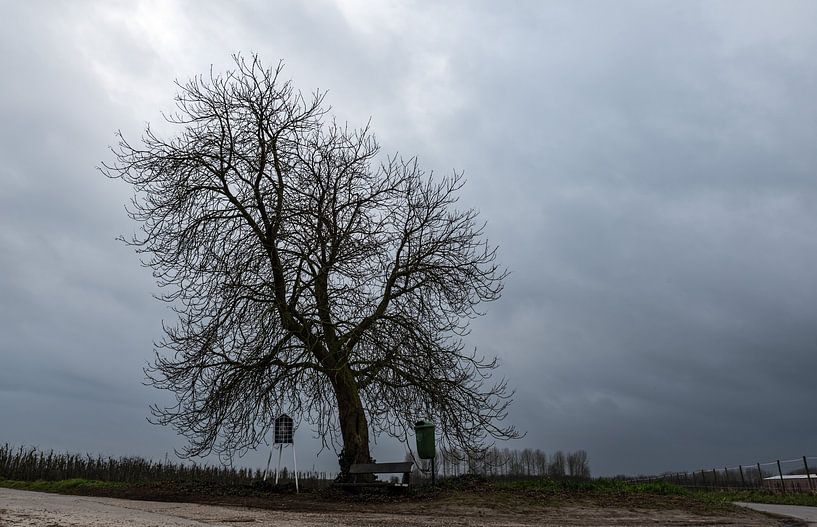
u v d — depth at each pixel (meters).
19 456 33.03
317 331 18.52
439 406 18.61
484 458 19.27
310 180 19.64
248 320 18.23
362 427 18.66
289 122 19.52
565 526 11.21
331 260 19.05
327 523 11.09
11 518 9.88
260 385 18.34
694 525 11.55
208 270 18.23
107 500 15.82
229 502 15.57
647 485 16.39
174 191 18.83
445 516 12.75
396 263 19.86
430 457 16.88
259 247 18.86
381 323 18.64
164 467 31.70
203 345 18.02
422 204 20.19
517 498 14.43
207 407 18.19
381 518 12.30
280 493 17.64
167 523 10.08
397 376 18.84
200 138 19.09
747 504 19.30
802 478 25.53
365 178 20.19
